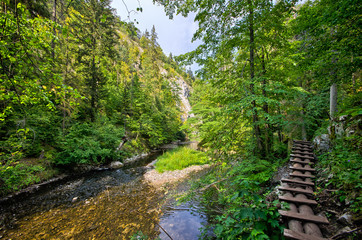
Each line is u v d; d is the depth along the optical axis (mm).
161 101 34781
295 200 2467
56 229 4836
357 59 3051
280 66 5398
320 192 2705
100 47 15102
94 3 13125
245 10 4328
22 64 2496
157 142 22312
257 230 1735
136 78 26469
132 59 50094
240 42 4824
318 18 3500
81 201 6652
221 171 4266
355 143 3160
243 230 2037
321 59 3689
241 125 4855
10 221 5250
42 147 9391
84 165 11391
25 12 2379
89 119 14047
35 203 6449
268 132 5934
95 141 12438
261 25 4527
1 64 2207
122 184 8664
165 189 7770
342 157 2967
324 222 1918
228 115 3920
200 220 5090
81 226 4973
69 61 12453
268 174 4145
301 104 7922
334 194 2467
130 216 5500
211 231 4359
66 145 10344
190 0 4043
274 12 4211
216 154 4312
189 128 11719
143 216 5461
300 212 2250
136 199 6781
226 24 4477
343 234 1695
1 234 4625
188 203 6176
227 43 4789
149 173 10742
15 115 6555
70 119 11211
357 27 2859
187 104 66250
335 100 6281
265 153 5359
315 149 5500
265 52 5652
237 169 4281
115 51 17203
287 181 3217
